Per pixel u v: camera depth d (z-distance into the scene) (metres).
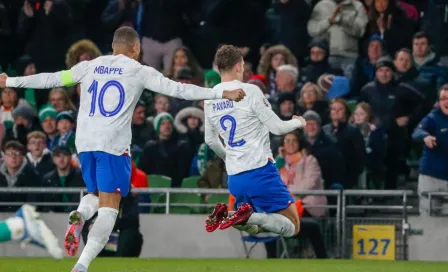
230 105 33.47
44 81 30.33
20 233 25.62
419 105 58.50
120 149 30.27
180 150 56.94
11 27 66.12
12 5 66.12
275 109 57.91
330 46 62.12
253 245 52.28
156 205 53.19
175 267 41.75
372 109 58.12
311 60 61.50
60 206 55.00
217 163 55.38
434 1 63.12
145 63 63.59
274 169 33.75
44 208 55.00
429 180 53.78
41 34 64.62
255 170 33.47
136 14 65.19
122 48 30.89
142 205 53.56
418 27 63.72
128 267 41.22
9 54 66.12
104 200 30.31
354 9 62.06
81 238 51.09
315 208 52.59
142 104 59.03
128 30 31.06
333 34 62.09
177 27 63.72
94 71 30.41
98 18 68.00
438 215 52.66
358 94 61.12
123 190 30.48
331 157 54.97
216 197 55.19
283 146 54.12
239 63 33.72
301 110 58.22
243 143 33.53
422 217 52.69
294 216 34.00
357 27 62.06
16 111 59.16
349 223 52.50
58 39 64.88
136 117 58.94
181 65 61.53
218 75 60.56
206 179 55.28
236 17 64.56
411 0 64.75
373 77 61.16
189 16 64.81
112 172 30.17
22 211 25.77
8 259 47.81
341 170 55.19
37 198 55.06
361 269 41.88
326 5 62.56
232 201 48.97
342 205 52.38
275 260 48.88
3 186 55.09
